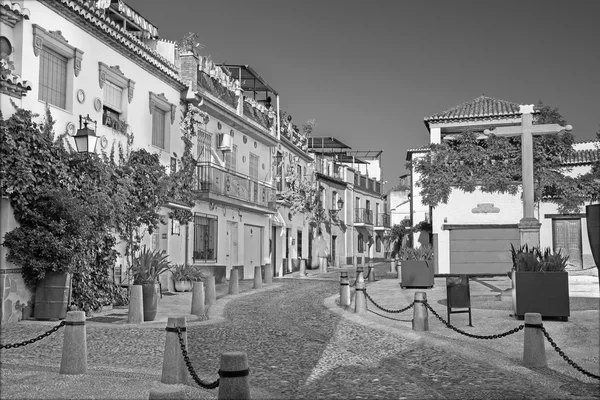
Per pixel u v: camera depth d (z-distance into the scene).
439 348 9.86
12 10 13.00
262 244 30.75
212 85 24.84
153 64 19.39
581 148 30.91
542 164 25.89
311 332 11.80
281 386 7.39
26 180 12.67
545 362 8.31
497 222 25.64
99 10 17.12
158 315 14.34
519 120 26.44
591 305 14.48
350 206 48.31
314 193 39.62
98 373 7.97
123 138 17.75
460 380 7.62
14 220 12.72
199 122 23.03
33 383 7.32
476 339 10.69
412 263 20.95
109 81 17.28
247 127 27.39
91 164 15.01
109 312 14.73
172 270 20.41
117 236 17.11
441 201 26.20
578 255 25.67
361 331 11.88
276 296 19.61
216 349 9.91
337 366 8.57
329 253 43.44
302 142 38.84
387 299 17.73
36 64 13.74
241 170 27.92
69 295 13.23
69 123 14.91
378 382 7.57
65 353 7.86
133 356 9.29
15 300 12.60
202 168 23.44
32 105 13.52
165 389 5.23
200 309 14.55
